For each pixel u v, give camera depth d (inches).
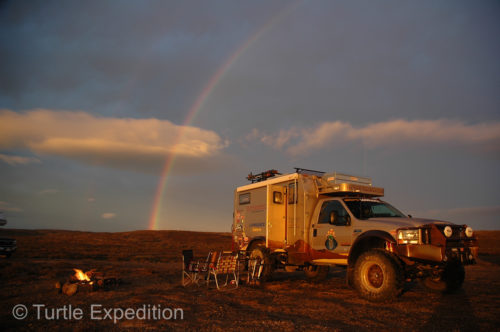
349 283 353.1
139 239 2342.5
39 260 780.0
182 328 214.7
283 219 466.9
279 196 467.2
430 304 297.7
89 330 210.4
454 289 350.3
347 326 222.5
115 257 989.2
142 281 436.1
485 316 252.4
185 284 404.8
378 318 245.3
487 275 559.8
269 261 445.1
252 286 405.7
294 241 440.8
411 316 252.1
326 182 430.3
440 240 295.9
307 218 424.2
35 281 420.8
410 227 308.3
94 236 2440.9
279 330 210.8
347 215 375.6
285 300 313.1
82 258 936.3
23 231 2741.1
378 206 391.5
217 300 308.8
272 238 458.3
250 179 541.0
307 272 477.7
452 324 228.8
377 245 354.6
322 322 232.7
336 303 301.3
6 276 448.1
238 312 259.4
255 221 498.9
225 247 1824.6
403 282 302.5
